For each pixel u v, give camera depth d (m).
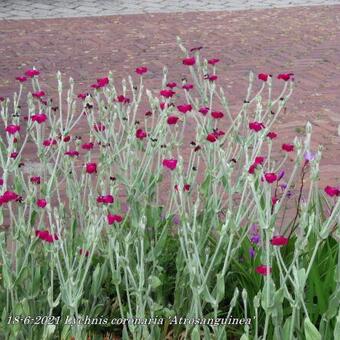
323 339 2.46
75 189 3.09
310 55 8.21
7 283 2.56
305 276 2.29
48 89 6.84
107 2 12.03
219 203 2.97
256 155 2.87
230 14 10.99
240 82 7.09
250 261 2.90
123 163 3.26
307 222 2.63
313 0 12.06
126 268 2.54
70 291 2.50
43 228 2.91
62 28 9.92
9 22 10.38
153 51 8.49
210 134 2.91
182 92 6.67
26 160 4.87
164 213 3.51
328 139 5.48
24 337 2.70
